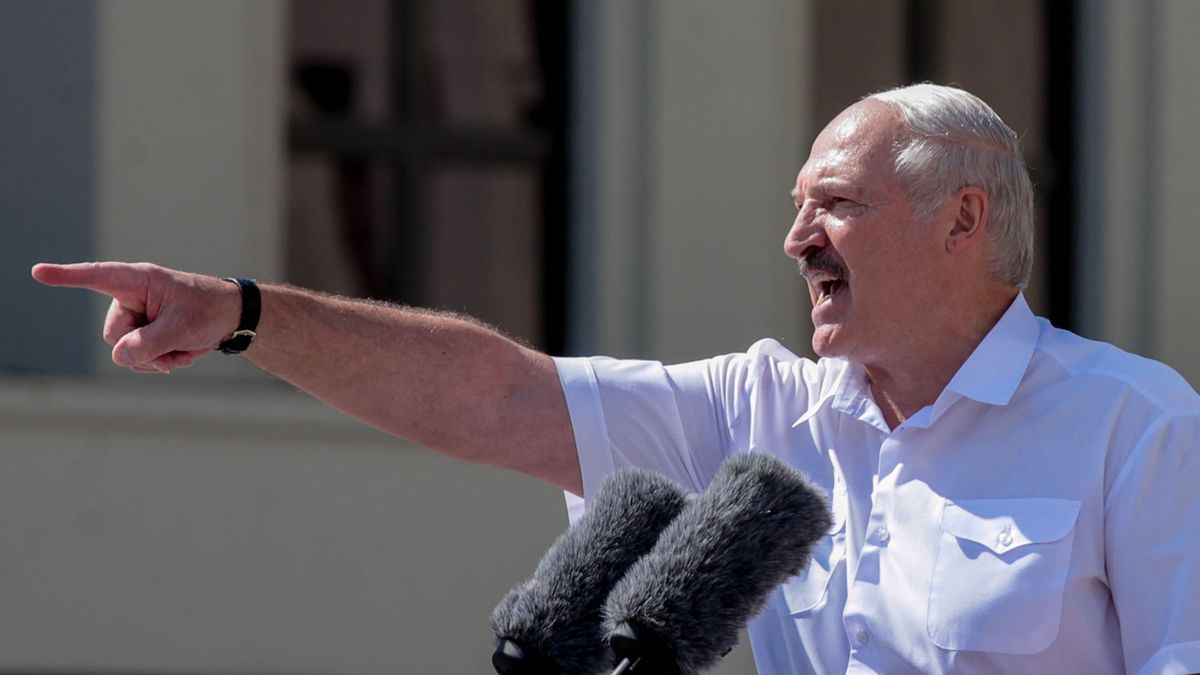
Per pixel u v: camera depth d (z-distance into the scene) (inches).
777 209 564.4
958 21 607.8
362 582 531.8
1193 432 229.8
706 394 264.7
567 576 200.7
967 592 231.3
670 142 559.5
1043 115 615.8
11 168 520.4
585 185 568.1
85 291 521.7
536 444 260.5
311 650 529.0
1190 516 226.4
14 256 520.4
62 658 514.6
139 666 518.9
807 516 200.4
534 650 197.2
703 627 191.9
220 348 241.4
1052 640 227.6
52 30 522.9
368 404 254.8
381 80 572.1
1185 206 603.5
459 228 577.0
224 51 532.7
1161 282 602.9
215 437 524.1
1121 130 605.9
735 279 563.2
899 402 249.3
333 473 531.2
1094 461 231.9
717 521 197.3
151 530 520.1
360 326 249.9
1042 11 614.2
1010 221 246.4
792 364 262.7
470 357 257.0
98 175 522.9
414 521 534.9
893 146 242.8
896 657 235.8
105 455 518.3
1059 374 240.7
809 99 582.6
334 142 567.5
